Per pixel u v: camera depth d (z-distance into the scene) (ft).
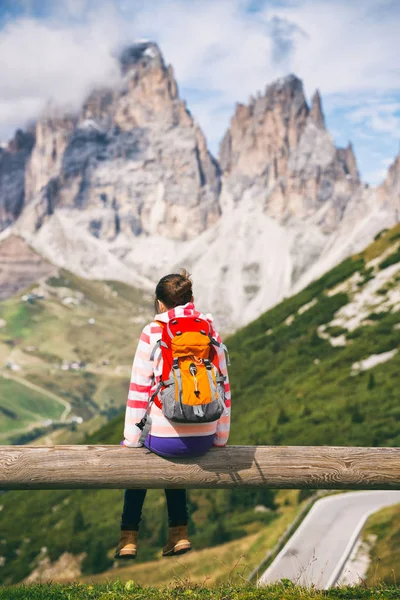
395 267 297.12
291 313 323.16
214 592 21.76
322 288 326.65
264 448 20.71
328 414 222.28
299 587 22.15
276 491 225.97
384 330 262.26
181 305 19.31
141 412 18.75
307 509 192.03
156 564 196.24
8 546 252.62
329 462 20.67
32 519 274.36
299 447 20.98
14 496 316.60
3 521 281.54
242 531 198.29
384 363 243.60
